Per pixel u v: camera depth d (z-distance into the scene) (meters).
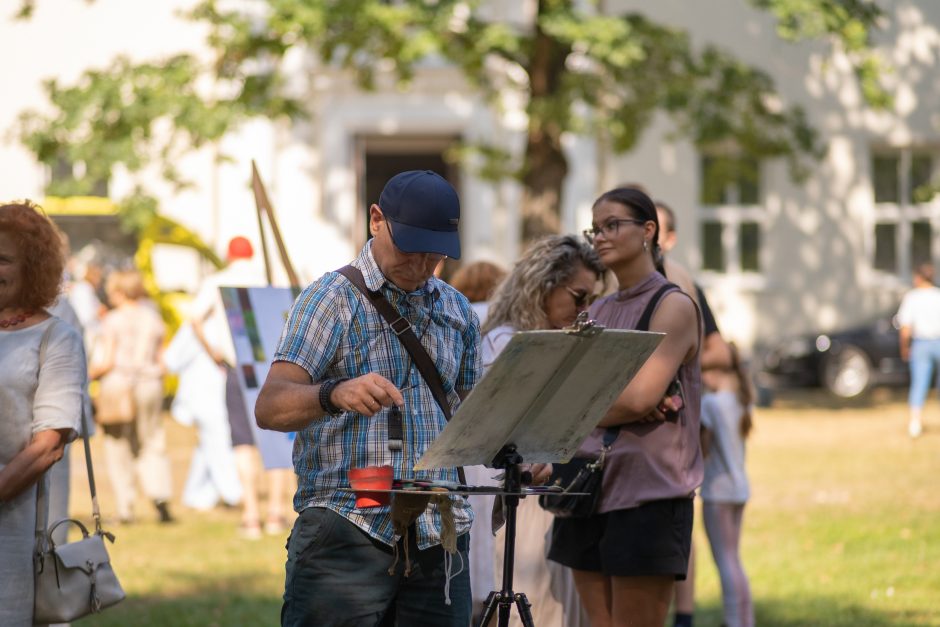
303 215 43.59
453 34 29.98
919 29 46.97
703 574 16.98
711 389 13.07
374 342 7.15
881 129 47.00
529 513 9.92
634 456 8.86
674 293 9.05
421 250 6.98
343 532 7.07
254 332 11.61
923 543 17.88
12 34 43.66
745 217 46.81
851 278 47.06
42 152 30.17
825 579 15.76
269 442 11.41
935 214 47.41
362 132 44.16
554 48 31.66
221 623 13.84
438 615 7.30
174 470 26.73
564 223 44.56
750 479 24.00
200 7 30.94
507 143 44.44
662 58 33.28
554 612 9.91
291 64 43.22
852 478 24.00
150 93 29.33
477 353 7.71
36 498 8.17
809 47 46.44
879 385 43.00
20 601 7.99
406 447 7.14
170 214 42.88
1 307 8.28
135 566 16.91
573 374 6.78
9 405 8.04
